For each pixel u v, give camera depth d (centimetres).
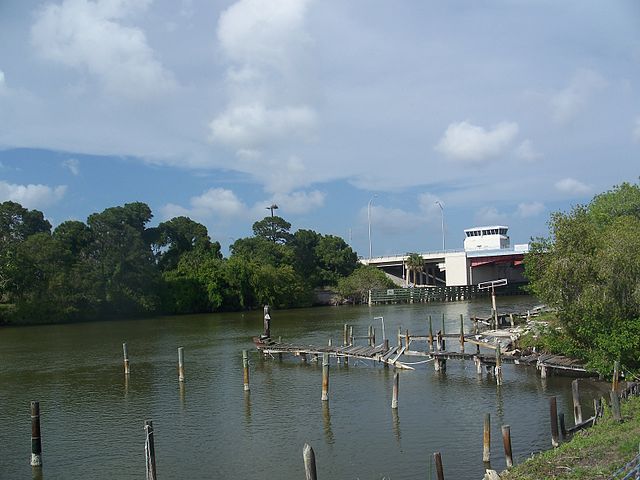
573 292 3897
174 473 2589
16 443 3083
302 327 8744
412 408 3491
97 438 3130
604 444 2172
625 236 3788
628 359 3628
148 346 6906
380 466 2567
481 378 4250
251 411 3562
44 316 10981
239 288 13588
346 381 4328
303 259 16412
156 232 15000
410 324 8662
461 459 2611
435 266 18712
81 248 12631
